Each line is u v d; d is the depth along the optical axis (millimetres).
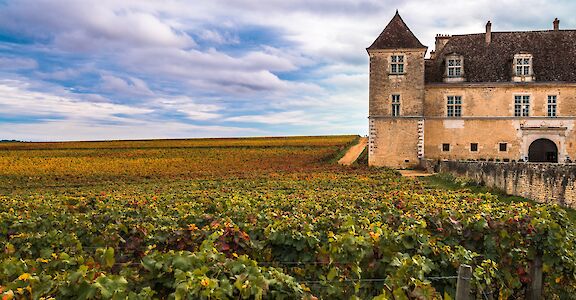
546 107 48469
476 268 9500
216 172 54156
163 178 48969
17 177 52062
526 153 48781
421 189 31328
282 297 7555
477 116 49531
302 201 20938
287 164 62844
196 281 7250
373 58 50094
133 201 21375
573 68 48844
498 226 11148
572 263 10477
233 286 7508
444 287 9859
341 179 39219
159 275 8203
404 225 11820
